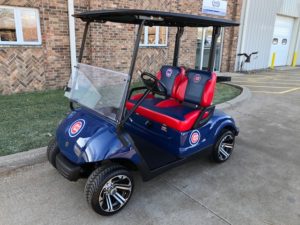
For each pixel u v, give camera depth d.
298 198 2.96
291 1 13.91
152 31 8.42
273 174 3.45
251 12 11.62
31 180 3.05
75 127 2.65
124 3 7.34
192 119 3.10
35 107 5.30
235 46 11.65
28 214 2.53
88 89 2.89
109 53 7.48
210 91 3.20
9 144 3.63
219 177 3.33
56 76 6.87
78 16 3.03
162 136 3.22
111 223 2.48
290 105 6.86
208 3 9.80
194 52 10.06
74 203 2.71
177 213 2.65
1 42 5.96
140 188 3.03
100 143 2.42
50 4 6.30
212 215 2.64
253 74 11.84
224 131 3.60
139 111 3.39
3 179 3.04
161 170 2.88
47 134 4.02
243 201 2.87
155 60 8.77
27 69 6.41
